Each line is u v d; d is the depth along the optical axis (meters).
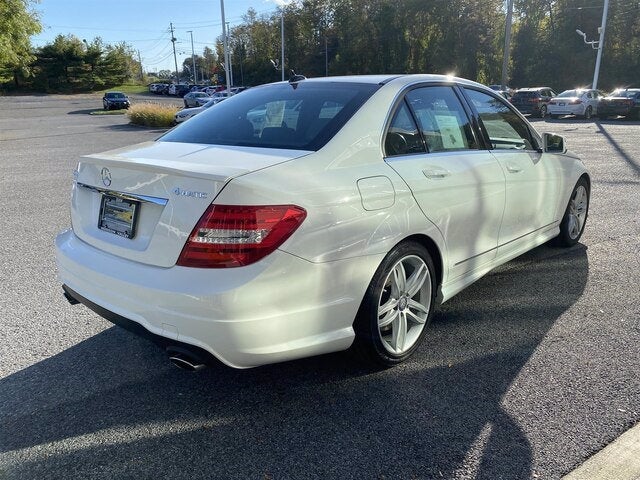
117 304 2.58
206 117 3.49
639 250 5.16
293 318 2.44
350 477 2.24
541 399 2.75
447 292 3.38
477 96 3.87
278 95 3.41
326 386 2.93
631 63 46.72
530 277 4.49
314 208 2.43
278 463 2.34
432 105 3.41
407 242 2.96
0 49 22.81
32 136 22.64
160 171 2.47
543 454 2.34
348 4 65.50
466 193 3.34
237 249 2.28
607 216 6.52
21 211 7.39
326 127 2.85
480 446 2.41
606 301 3.98
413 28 58.03
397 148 3.03
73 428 2.60
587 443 2.40
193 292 2.29
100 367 3.15
